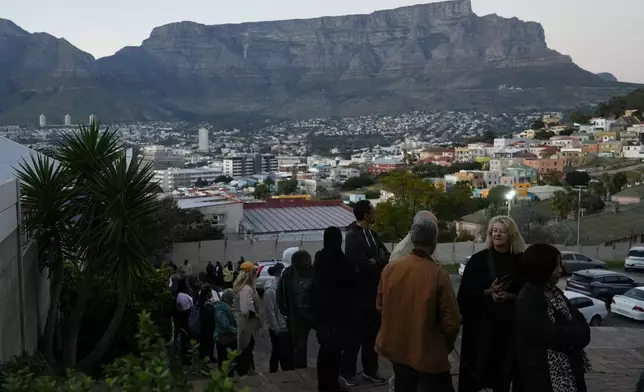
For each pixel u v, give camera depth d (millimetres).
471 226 62812
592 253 37125
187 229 33438
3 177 11312
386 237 38062
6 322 7719
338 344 5891
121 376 3539
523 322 4047
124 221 9922
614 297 20188
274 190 163000
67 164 10852
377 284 5996
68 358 9797
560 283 26547
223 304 8250
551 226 54531
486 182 131750
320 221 37688
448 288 4223
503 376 4734
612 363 8172
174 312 11016
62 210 10227
